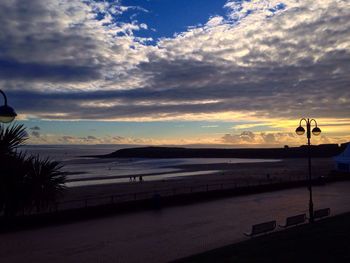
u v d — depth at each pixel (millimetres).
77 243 19828
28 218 24141
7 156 12898
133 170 115875
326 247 13172
